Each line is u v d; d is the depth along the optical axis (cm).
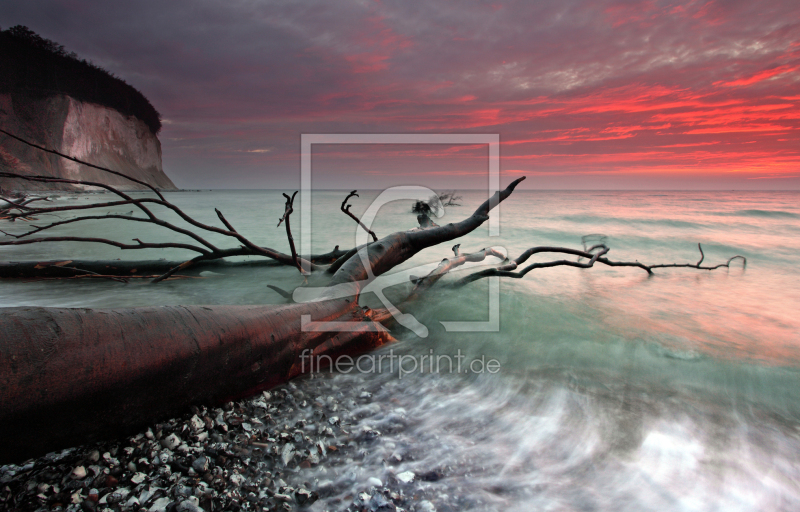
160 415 204
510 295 512
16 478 167
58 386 162
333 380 280
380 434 213
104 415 181
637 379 279
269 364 253
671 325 397
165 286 552
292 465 187
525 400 252
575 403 247
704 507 165
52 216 1684
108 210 2275
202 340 212
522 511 162
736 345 342
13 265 571
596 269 719
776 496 171
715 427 220
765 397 253
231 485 171
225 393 232
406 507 164
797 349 332
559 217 1733
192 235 493
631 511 163
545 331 379
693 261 845
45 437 168
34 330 162
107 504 156
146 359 188
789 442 207
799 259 848
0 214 406
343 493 171
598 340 354
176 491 165
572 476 184
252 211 2108
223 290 529
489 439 211
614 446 204
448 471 186
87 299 479
